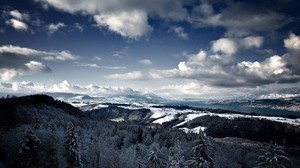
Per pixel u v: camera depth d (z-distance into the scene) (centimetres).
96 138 10794
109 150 9262
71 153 6906
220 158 10781
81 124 14400
